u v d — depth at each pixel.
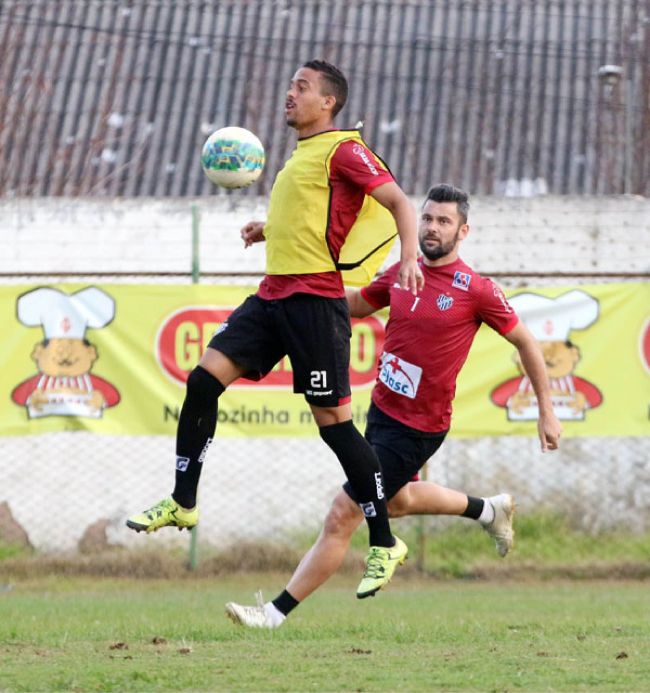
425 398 24.12
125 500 47.22
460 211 24.12
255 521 46.78
